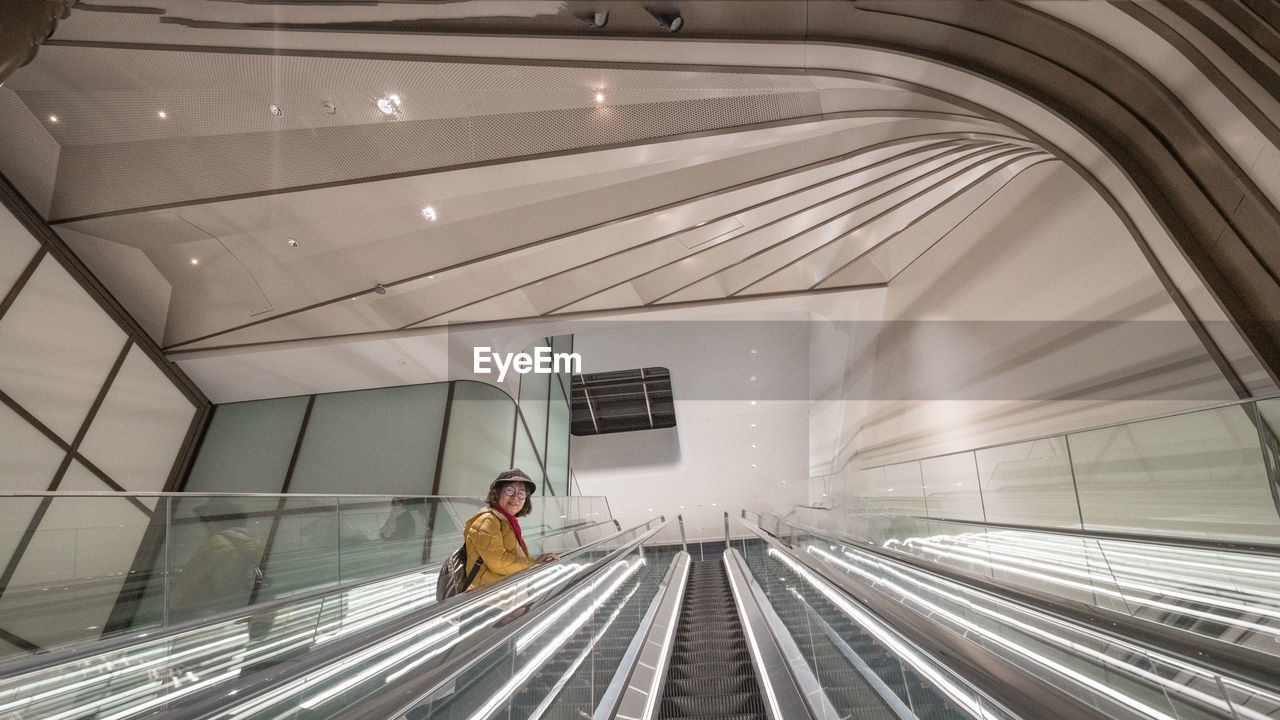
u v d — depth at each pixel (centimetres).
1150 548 430
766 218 968
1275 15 362
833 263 1177
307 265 872
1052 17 406
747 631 602
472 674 216
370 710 164
